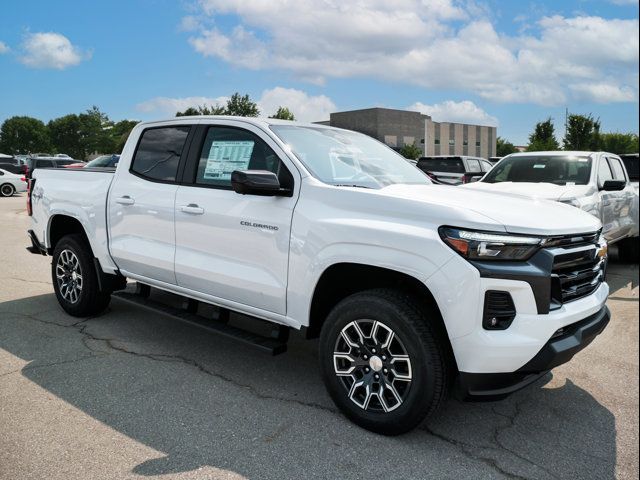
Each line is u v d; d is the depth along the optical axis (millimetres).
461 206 2996
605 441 3186
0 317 5254
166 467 2807
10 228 12047
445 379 2971
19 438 3051
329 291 3469
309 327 3449
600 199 7312
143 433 3139
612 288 7215
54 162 25406
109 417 3320
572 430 3307
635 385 3977
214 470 2793
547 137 48781
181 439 3082
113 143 143125
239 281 3727
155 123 4629
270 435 3150
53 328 4965
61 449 2947
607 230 7582
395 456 2965
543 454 3031
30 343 4562
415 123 74000
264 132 3801
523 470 2873
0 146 136625
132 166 4691
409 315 2967
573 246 3137
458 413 3492
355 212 3227
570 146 42625
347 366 3348
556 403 3674
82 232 5379
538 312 2852
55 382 3805
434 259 2865
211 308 5535
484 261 2822
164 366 4148
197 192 4051
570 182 7621
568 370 4258
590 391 3877
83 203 4973
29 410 3383
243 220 3691
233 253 3781
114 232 4715
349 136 4387
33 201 5680
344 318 3221
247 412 3432
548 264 2889
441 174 15234
